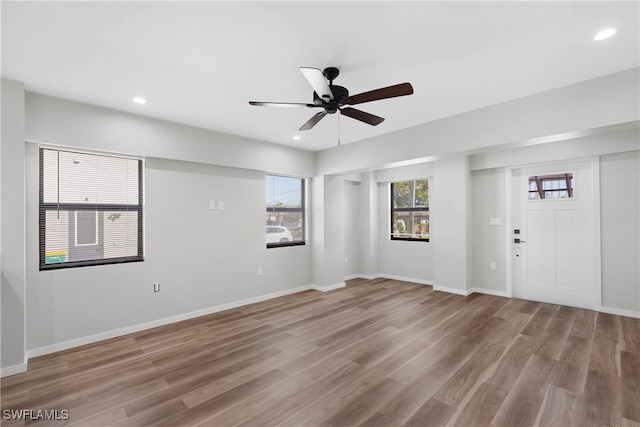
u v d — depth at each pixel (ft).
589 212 13.35
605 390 7.20
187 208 13.04
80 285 10.36
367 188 20.88
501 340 10.16
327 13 5.92
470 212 16.44
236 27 6.33
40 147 9.87
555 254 14.28
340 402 6.94
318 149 17.52
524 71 8.41
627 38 6.87
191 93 9.62
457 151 11.66
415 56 7.59
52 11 5.71
